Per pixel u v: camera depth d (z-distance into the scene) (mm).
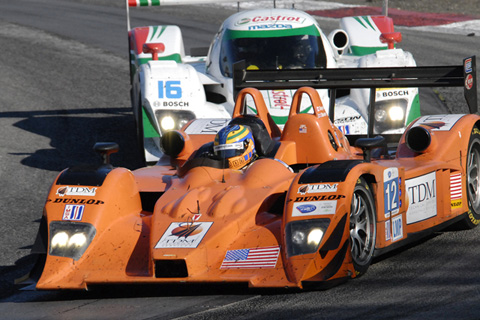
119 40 68500
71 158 37188
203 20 76375
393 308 16938
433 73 25016
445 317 16188
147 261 18922
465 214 24062
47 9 85875
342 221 18250
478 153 25422
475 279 18812
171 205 20219
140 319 17469
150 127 32250
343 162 19609
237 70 25953
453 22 72438
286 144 23266
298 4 84750
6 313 18812
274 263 18109
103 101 49469
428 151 23734
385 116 32750
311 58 35688
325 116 24047
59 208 19859
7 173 34406
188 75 33219
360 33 40875
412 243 23094
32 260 23297
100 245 19500
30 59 61531
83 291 20203
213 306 17953
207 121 27688
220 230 18781
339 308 17109
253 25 36812
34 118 45344
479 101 44938
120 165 35844
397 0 86312
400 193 21203
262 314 17062
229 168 21828
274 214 20109
